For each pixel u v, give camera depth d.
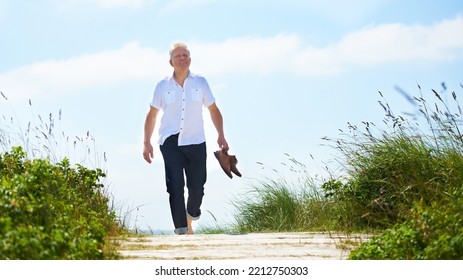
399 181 9.27
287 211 12.59
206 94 10.31
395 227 6.37
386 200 9.34
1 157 8.79
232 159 10.35
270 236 8.70
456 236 5.38
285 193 12.93
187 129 10.06
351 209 9.83
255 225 13.14
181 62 10.12
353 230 9.44
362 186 9.85
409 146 9.83
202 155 10.12
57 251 4.97
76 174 9.45
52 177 8.02
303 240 8.03
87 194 9.24
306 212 12.08
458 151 9.27
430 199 8.16
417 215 6.08
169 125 10.12
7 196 5.67
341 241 7.55
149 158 10.34
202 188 10.18
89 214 8.07
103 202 9.45
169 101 10.14
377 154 10.14
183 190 9.95
